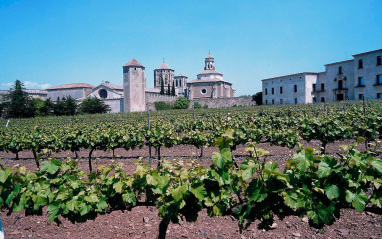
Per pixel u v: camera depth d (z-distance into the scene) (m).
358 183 2.84
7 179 3.42
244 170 2.81
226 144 3.02
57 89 77.62
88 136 10.10
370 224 4.30
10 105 46.75
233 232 4.41
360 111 15.48
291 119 13.30
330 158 2.76
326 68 48.44
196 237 4.30
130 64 61.03
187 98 72.19
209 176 3.05
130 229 4.63
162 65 100.38
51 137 10.60
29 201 3.55
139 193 3.61
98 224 4.86
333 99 47.16
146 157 11.12
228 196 3.07
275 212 3.02
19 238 4.43
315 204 2.82
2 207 3.63
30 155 13.61
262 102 59.53
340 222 4.48
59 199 3.38
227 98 64.88
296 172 3.03
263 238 4.16
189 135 10.20
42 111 50.34
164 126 12.61
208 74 82.81
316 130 9.20
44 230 4.70
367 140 9.38
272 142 9.38
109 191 3.55
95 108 55.38
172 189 3.16
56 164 3.58
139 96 61.91
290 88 52.44
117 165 3.72
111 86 70.69
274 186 2.80
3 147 11.28
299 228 4.42
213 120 15.92
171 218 3.34
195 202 3.24
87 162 10.62
